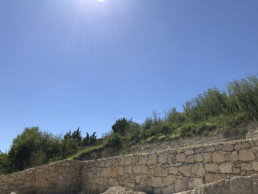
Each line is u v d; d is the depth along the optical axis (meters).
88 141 23.84
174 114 16.12
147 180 8.68
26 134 18.95
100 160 11.41
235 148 6.45
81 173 12.72
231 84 13.02
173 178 7.80
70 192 12.09
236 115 11.49
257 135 9.49
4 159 17.19
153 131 15.58
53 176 12.35
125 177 9.65
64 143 20.41
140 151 13.84
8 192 11.89
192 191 6.11
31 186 12.25
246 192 5.22
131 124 19.20
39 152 17.50
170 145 12.67
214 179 6.69
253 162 5.98
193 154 7.43
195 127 12.78
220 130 11.32
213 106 13.56
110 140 17.62
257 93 11.41
